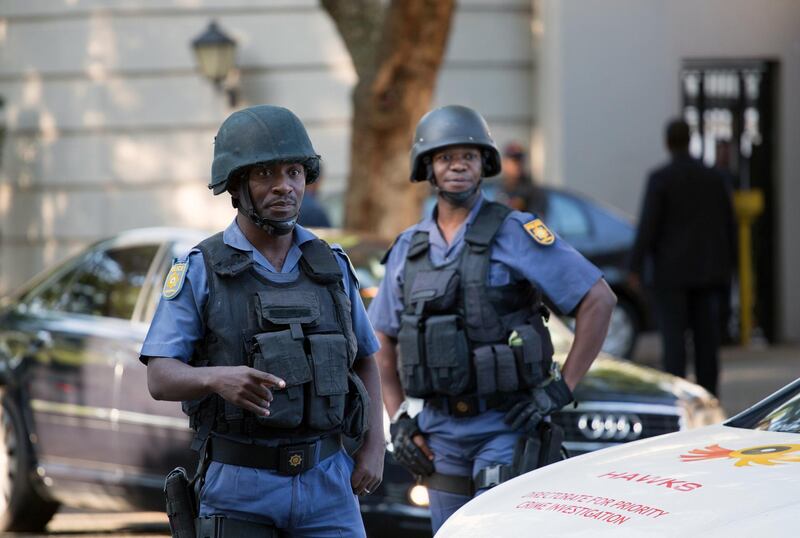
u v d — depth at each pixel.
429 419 18.17
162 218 56.91
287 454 14.15
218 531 14.23
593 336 17.81
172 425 25.05
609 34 53.78
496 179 49.25
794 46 54.91
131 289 27.33
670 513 11.69
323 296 14.49
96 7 56.72
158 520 29.91
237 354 14.09
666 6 54.06
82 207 57.31
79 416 26.72
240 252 14.38
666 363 34.81
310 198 35.81
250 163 13.93
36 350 27.81
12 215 58.00
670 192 34.41
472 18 55.91
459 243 18.09
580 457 14.34
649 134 54.16
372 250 27.69
